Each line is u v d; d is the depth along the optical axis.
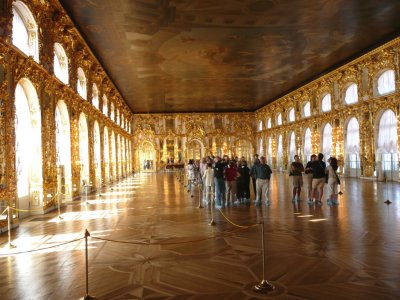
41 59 13.03
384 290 5.02
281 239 8.04
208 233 8.88
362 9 16.50
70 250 7.52
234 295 4.97
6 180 9.86
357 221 9.73
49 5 13.78
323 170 13.20
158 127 48.75
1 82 9.70
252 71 27.88
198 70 27.03
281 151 40.81
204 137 48.91
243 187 14.54
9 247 7.87
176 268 6.17
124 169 37.75
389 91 22.20
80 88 20.38
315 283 5.33
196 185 22.81
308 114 33.41
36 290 5.33
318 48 22.48
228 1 15.26
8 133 10.02
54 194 13.84
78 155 17.92
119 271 6.07
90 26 17.67
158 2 15.05
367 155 24.12
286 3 15.62
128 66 25.41
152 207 13.71
